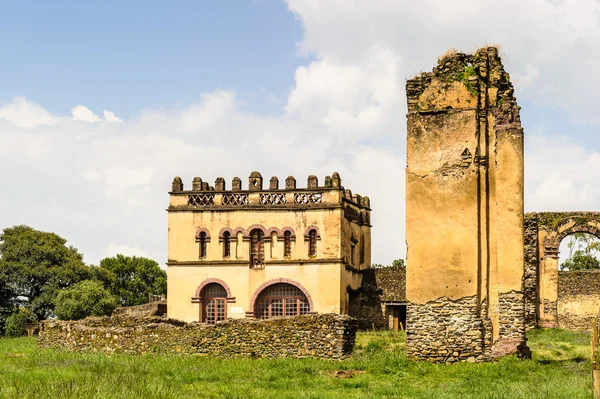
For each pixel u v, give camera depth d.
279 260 53.59
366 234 59.72
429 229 28.22
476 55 28.83
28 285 69.56
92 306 63.09
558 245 48.97
